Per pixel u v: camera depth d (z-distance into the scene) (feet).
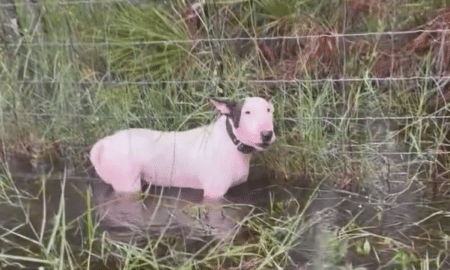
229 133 5.36
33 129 6.88
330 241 4.69
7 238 4.89
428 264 4.33
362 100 6.51
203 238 4.74
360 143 6.22
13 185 5.95
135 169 5.53
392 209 5.25
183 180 5.57
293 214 5.17
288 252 4.53
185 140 5.52
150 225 4.96
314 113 6.25
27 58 6.83
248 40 6.92
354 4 6.66
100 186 5.79
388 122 6.48
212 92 6.57
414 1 6.71
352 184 5.81
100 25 7.09
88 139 6.67
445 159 6.09
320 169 6.08
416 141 6.17
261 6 6.98
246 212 5.20
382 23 6.68
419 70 6.49
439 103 6.43
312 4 6.91
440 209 5.23
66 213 5.26
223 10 6.93
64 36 6.98
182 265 4.36
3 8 6.91
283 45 6.81
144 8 7.20
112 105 6.72
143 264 4.36
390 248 4.57
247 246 4.58
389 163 6.02
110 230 4.89
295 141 6.31
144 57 6.93
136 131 5.68
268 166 6.16
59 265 4.38
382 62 6.68
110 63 7.03
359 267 4.31
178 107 6.75
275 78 6.64
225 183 5.46
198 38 6.92
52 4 6.96
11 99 6.91
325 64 6.64
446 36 6.25
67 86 6.79
